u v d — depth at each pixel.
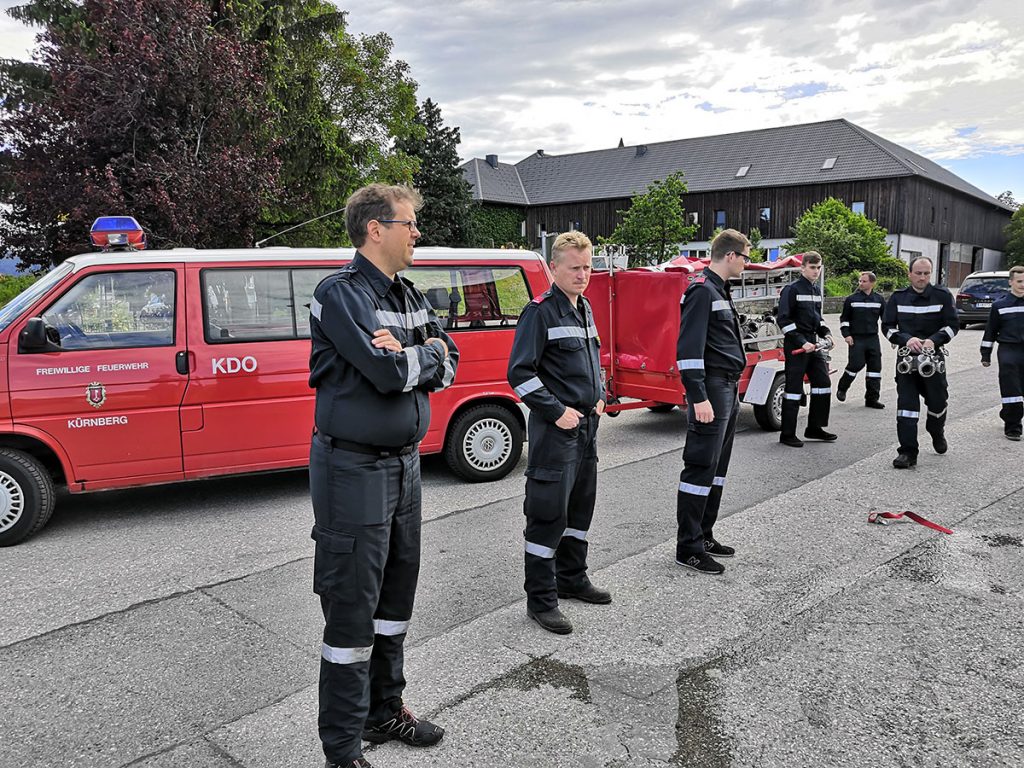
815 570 4.31
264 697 3.10
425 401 2.63
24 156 14.60
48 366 5.03
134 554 4.82
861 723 2.83
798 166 46.72
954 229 52.47
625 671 3.25
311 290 5.80
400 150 33.53
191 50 13.77
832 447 7.41
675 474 6.64
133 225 5.97
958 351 15.15
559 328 3.53
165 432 5.35
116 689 3.17
